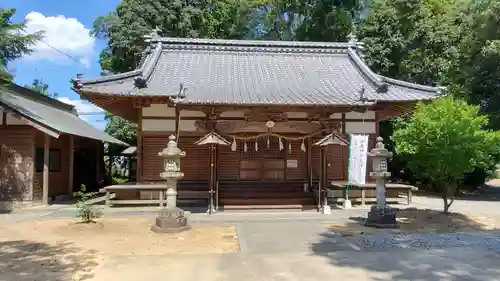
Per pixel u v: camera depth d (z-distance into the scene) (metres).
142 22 26.59
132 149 30.50
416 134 13.29
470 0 27.12
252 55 20.34
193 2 28.19
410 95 16.28
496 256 7.86
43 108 20.16
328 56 20.75
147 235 10.29
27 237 9.88
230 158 16.95
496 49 20.59
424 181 24.91
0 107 15.23
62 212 14.44
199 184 16.50
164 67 18.42
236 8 33.88
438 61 24.19
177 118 16.06
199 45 20.19
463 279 6.33
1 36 14.12
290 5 32.94
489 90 22.33
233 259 7.74
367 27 26.14
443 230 11.14
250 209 15.38
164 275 6.68
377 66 25.58
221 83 16.84
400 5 24.84
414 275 6.57
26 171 16.14
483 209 15.73
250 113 15.34
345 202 16.25
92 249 8.63
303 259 7.69
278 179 17.02
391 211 11.62
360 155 14.34
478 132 12.66
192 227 11.50
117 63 29.56
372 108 16.62
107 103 16.69
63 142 19.53
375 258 7.74
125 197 16.48
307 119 16.31
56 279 6.44
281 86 16.84
